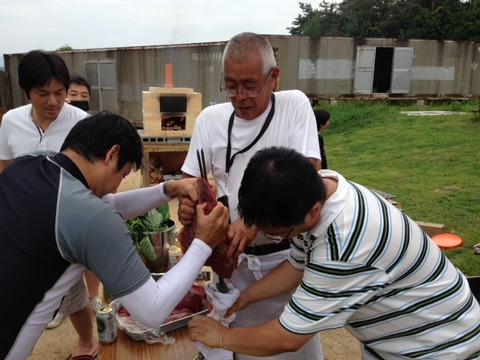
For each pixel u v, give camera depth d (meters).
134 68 13.74
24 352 1.48
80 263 1.42
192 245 1.56
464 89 16.23
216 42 12.60
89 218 1.33
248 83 1.79
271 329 1.44
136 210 2.03
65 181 1.40
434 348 1.46
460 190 6.13
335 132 12.37
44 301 1.42
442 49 15.62
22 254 1.34
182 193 1.90
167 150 5.82
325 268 1.34
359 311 1.49
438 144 9.29
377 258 1.34
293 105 2.00
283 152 1.35
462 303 1.50
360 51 14.69
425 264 1.44
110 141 1.48
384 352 1.54
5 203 1.40
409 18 28.97
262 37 1.82
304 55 14.22
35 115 2.58
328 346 3.06
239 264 2.04
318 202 1.32
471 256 4.09
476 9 27.22
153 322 1.42
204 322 1.63
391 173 7.39
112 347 1.84
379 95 15.34
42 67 2.34
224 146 2.03
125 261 1.36
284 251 2.01
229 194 2.04
